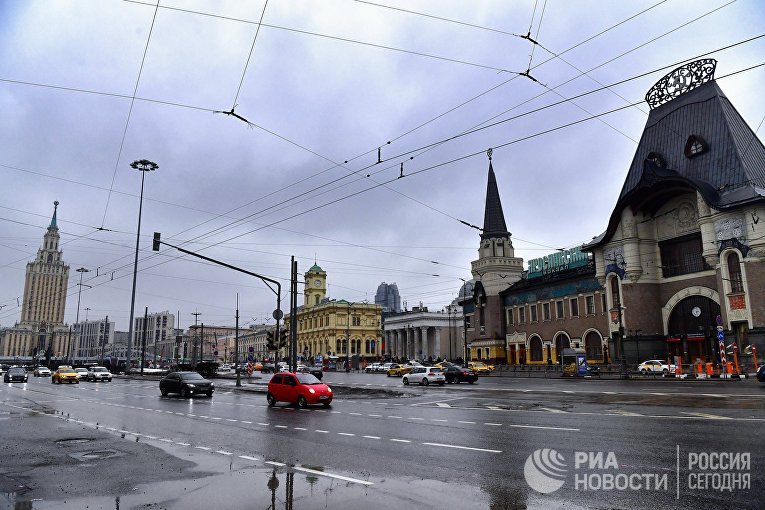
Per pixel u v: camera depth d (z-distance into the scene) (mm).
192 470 9312
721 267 41281
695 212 46562
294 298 35062
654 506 6832
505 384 36719
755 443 10570
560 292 61625
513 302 70188
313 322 117125
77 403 24719
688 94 48125
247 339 157375
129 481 8547
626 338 49125
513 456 10094
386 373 71312
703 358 44438
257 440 12781
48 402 25391
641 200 49469
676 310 48125
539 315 65125
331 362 99312
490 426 14461
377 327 112750
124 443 12500
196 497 7523
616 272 51031
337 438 12922
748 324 39062
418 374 39438
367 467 9375
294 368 34125
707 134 45406
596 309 56062
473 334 80250
